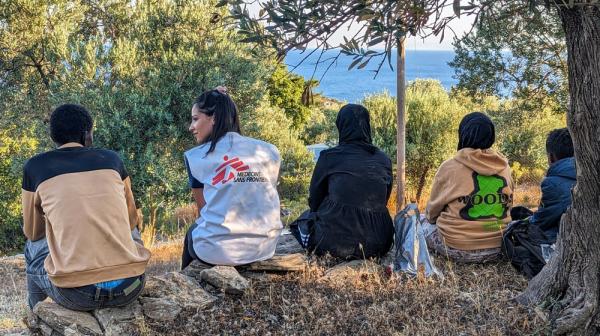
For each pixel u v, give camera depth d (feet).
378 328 10.91
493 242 13.57
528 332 10.55
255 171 12.39
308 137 101.14
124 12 54.80
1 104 50.57
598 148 9.46
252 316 11.41
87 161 10.52
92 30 55.72
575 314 10.18
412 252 13.01
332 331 10.87
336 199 13.51
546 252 12.66
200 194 12.56
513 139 49.24
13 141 48.39
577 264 10.41
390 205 35.78
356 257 13.74
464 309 11.48
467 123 13.66
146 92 43.52
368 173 13.39
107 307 10.85
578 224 10.26
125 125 41.04
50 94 44.50
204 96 12.30
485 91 35.70
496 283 12.67
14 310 21.88
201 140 12.55
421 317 11.18
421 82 49.06
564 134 13.08
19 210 48.73
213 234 12.33
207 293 12.10
